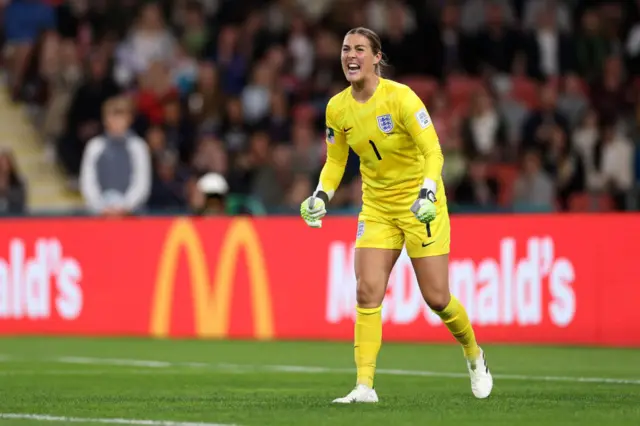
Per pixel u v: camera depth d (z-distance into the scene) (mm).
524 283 47281
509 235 47531
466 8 72875
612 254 46281
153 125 69438
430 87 69812
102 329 53156
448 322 28406
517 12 72500
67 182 71000
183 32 75375
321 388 32594
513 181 63375
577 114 67688
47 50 73312
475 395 29078
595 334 46438
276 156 65125
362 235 27922
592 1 72438
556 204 63062
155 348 46844
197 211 55844
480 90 66312
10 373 37406
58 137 71500
